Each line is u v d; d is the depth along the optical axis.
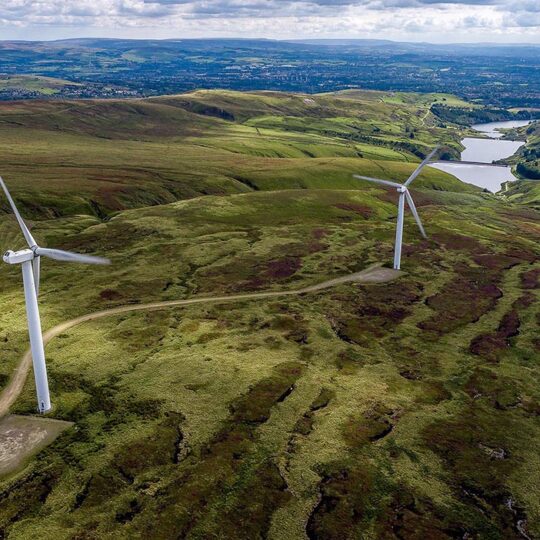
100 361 83.62
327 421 70.31
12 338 90.00
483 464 63.75
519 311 114.50
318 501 56.50
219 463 60.94
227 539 51.03
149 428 67.06
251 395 75.12
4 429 67.00
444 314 112.06
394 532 53.09
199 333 95.81
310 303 113.31
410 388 80.69
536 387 83.12
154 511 53.78
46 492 56.28
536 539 53.28
